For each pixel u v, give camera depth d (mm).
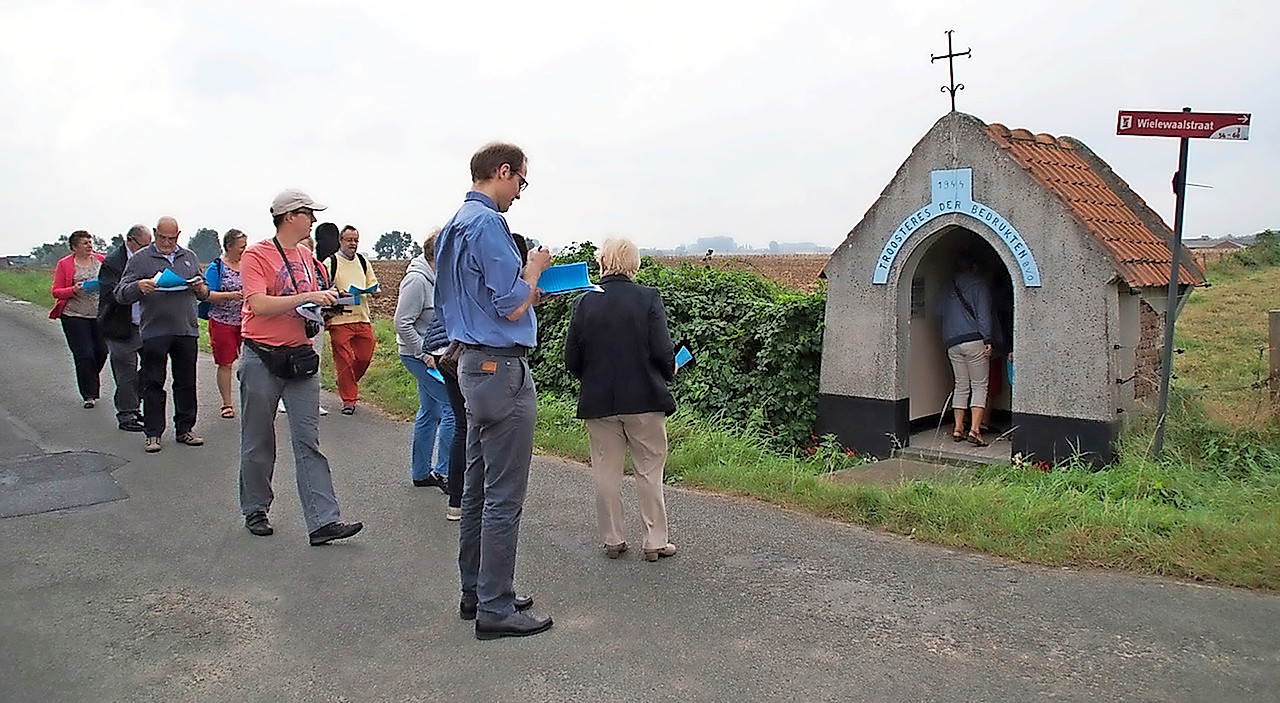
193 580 5461
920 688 4055
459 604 5094
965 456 9258
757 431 10016
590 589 5277
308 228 6184
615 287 5707
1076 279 8445
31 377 12633
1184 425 8570
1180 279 9211
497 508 4605
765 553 5828
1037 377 8719
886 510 6434
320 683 4211
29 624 4844
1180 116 7395
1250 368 12992
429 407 7305
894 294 9570
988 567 5500
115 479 7637
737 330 10945
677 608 4984
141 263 8492
